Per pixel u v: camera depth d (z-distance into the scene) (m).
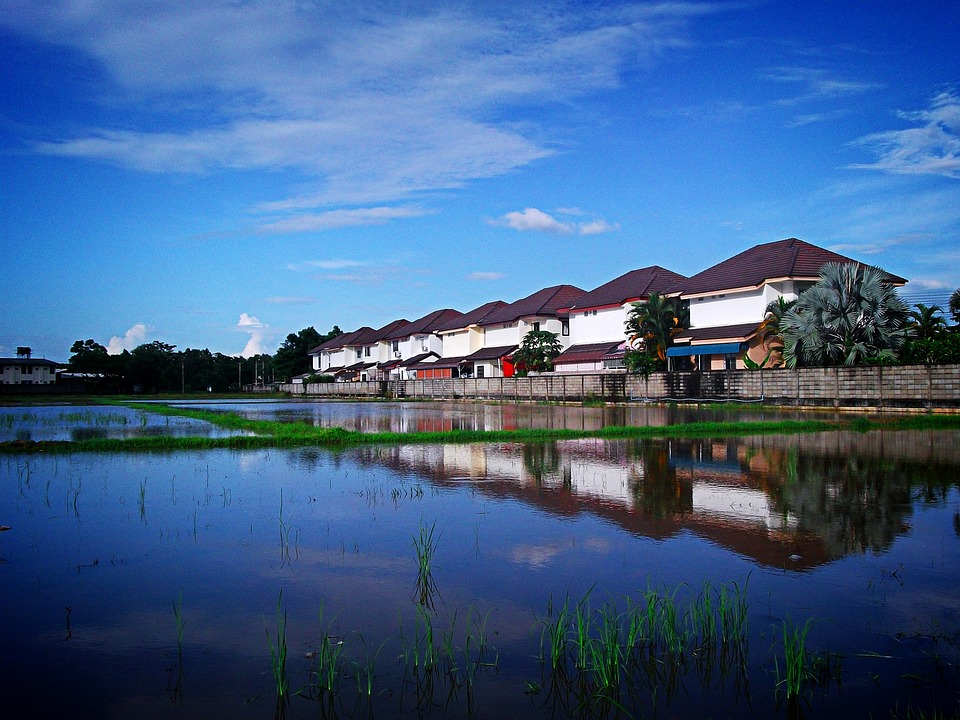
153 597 6.78
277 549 8.35
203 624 6.12
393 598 6.70
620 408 38.91
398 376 79.00
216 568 7.64
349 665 5.37
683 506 10.56
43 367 86.38
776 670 5.22
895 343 31.11
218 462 15.77
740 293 40.38
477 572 7.43
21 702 4.82
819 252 40.66
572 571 7.42
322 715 4.66
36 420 31.17
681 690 4.98
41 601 6.67
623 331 51.44
